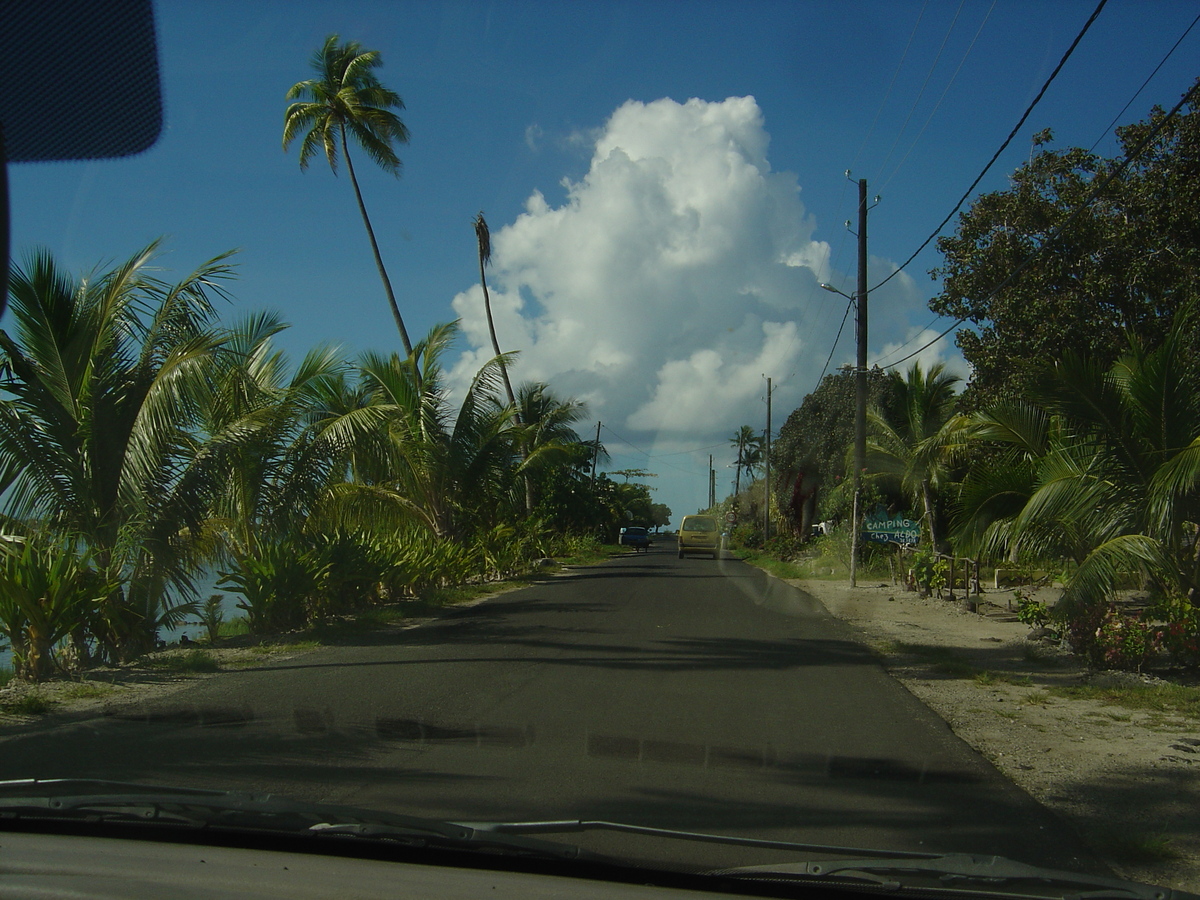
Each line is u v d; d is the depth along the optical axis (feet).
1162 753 23.56
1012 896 11.69
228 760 21.42
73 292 38.99
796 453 130.62
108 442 39.27
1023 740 24.98
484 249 112.06
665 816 17.58
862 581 83.51
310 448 49.49
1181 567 38.11
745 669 34.94
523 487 96.32
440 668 34.40
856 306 77.56
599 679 32.27
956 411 75.31
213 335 39.86
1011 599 60.44
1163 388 36.17
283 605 45.21
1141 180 54.19
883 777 20.88
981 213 61.98
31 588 32.58
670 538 378.53
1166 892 11.72
